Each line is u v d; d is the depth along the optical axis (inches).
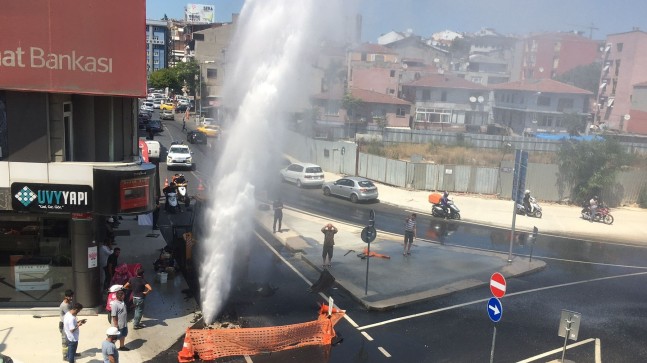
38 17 516.1
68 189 541.6
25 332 519.2
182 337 520.7
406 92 2839.6
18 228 559.2
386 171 1521.9
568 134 2568.9
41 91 528.4
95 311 567.2
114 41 534.0
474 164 1681.8
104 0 526.9
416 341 536.1
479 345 532.1
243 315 581.3
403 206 1258.0
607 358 516.1
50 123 551.5
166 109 3230.8
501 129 2699.3
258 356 490.3
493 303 465.1
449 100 2780.5
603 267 843.4
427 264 791.7
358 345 522.0
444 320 592.1
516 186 797.9
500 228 1091.9
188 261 702.5
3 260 561.0
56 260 565.3
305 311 601.9
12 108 532.7
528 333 566.9
